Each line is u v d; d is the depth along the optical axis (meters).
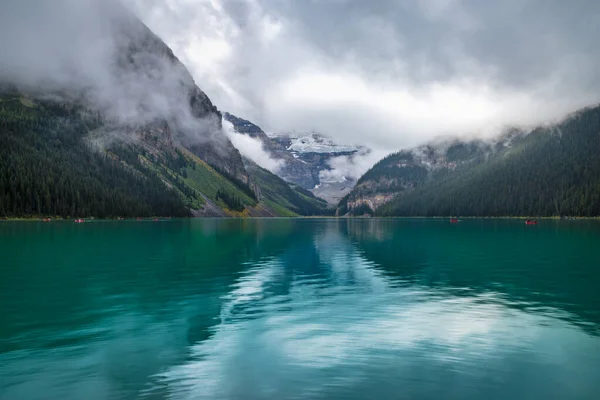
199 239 99.19
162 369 19.77
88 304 32.84
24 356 21.50
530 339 23.88
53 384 18.20
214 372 19.47
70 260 58.38
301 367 19.94
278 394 17.19
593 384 18.08
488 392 17.38
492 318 28.31
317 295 35.97
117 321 27.97
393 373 19.19
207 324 27.22
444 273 47.81
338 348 22.55
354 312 30.11
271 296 35.66
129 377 18.88
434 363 20.31
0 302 33.41
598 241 91.25
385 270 50.47
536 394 17.17
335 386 17.94
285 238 106.56
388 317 28.70
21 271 48.78
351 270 50.44
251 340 23.95
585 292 36.81
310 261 58.81
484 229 147.75
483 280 43.12
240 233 126.75
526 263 56.34
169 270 50.19
